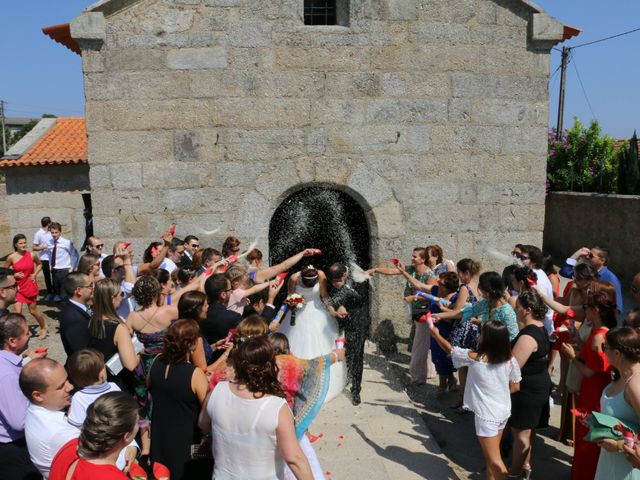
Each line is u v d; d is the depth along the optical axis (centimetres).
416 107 754
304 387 354
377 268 734
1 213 2055
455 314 569
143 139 722
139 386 442
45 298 1147
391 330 782
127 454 310
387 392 652
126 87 714
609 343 357
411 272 736
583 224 1528
